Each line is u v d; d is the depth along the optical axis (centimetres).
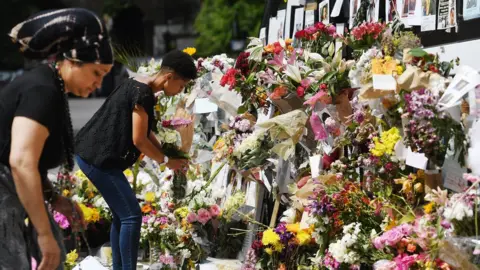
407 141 513
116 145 653
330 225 589
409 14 672
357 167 604
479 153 494
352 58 700
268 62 671
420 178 553
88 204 852
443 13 629
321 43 690
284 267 652
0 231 432
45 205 430
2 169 435
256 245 674
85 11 451
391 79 533
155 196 803
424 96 500
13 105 433
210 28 2202
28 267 441
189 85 808
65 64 448
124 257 664
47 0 2883
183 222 755
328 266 571
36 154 423
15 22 2814
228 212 751
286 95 666
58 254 430
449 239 482
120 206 659
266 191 748
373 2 722
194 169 835
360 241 555
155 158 668
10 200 434
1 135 435
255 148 694
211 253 773
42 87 433
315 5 865
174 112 823
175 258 746
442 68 541
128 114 655
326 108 628
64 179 516
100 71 454
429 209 510
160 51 3125
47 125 429
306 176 661
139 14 2767
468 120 505
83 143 659
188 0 3112
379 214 578
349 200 586
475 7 589
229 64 784
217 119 830
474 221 480
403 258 509
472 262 480
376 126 592
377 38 619
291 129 640
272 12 1042
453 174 518
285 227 649
